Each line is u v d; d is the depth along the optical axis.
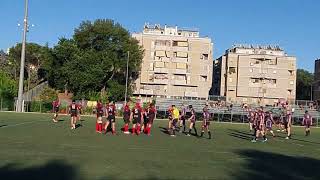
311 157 23.61
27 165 15.82
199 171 16.33
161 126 47.47
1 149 20.12
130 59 98.94
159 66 116.31
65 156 18.75
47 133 30.19
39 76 106.75
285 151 26.41
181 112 41.00
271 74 123.44
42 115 57.62
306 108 78.12
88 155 19.45
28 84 97.19
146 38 116.75
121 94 97.31
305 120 44.94
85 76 90.19
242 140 33.75
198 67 117.31
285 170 17.84
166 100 75.81
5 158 17.34
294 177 16.09
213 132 42.28
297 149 28.19
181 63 116.94
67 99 91.75
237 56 124.75
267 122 39.91
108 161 17.81
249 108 66.31
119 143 25.86
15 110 69.62
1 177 13.33
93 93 90.25
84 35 98.50
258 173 16.62
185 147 25.55
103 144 24.73
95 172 14.96
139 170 15.85
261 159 21.39
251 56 123.62
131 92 101.75
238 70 123.50
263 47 131.38
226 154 22.86
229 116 73.06
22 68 64.94
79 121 47.25
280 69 123.50
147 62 116.31
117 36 99.00
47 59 94.25
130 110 37.09
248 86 123.31
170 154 21.50
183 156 20.92
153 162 18.17
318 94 127.12
